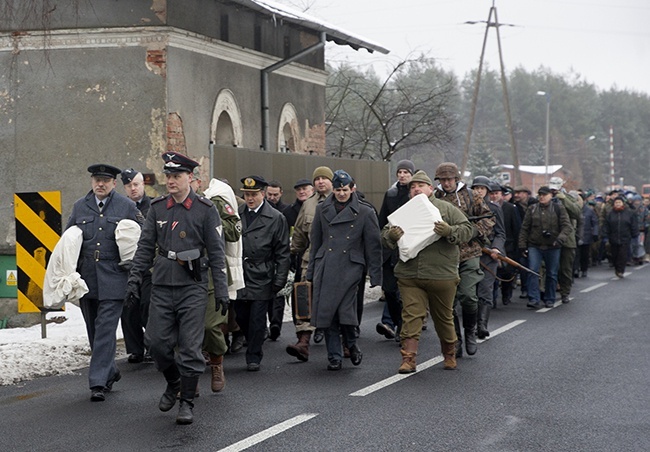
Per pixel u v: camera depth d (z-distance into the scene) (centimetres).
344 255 1019
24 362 1019
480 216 1087
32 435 740
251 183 1030
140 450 691
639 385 923
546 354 1111
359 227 1024
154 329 790
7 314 1508
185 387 777
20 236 1200
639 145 11694
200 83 1736
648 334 1283
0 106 1683
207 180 1755
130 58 1641
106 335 879
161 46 1630
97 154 1653
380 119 3203
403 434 730
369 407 824
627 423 769
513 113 10844
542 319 1455
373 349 1166
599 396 871
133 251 878
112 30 1639
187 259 784
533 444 704
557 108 10819
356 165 2189
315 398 865
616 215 2319
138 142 1639
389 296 1208
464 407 824
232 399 863
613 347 1165
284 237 1036
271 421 775
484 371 998
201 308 788
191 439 720
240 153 1652
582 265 2350
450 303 1002
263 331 1024
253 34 1955
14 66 1670
